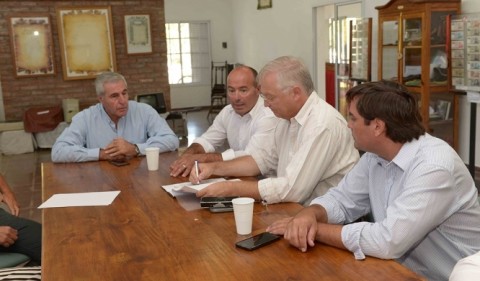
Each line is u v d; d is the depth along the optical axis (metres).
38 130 7.50
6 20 7.69
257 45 10.59
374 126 1.52
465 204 1.53
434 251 1.59
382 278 1.28
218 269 1.37
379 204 1.68
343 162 2.12
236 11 11.52
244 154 2.49
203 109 11.70
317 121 2.02
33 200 4.97
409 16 5.13
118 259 1.46
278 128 2.31
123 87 3.01
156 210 1.93
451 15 4.81
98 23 8.16
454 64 4.85
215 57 11.86
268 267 1.37
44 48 7.92
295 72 2.03
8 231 2.21
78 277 1.35
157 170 2.63
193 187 2.10
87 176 2.56
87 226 1.78
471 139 4.70
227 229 1.68
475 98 4.59
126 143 2.95
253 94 2.80
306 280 1.28
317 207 1.71
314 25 8.30
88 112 3.15
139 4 8.42
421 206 1.42
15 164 6.71
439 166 1.43
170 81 11.64
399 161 1.54
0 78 7.81
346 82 7.00
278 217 1.81
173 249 1.52
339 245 1.47
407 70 5.29
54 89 8.09
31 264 2.35
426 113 5.05
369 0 6.64
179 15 11.37
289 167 2.00
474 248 1.58
